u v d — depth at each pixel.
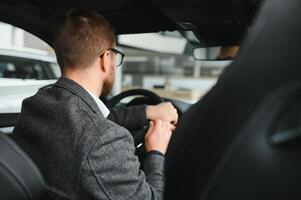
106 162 0.99
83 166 0.98
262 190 0.45
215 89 0.56
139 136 1.43
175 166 0.59
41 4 1.83
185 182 0.56
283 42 0.48
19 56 2.50
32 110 1.09
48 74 2.52
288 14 0.49
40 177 0.69
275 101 0.45
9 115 2.23
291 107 0.43
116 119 1.49
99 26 1.17
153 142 1.26
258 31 0.52
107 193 1.00
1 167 0.64
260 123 0.45
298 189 0.43
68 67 1.17
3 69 2.61
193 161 0.55
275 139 0.43
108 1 1.80
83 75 1.16
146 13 1.88
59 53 1.17
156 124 1.33
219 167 0.48
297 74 0.45
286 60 0.47
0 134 0.70
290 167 0.43
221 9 1.61
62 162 1.00
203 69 8.33
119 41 2.22
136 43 2.38
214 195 0.48
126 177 1.02
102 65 1.19
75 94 1.07
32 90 2.55
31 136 1.06
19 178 0.65
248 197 0.46
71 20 1.17
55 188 1.00
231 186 0.47
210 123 0.54
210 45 1.98
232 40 1.85
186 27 1.89
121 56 1.34
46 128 1.03
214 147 0.51
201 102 0.59
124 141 1.05
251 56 0.51
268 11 0.52
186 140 0.58
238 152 0.46
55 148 1.01
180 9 1.64
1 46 2.42
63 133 1.01
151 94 2.00
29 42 2.37
